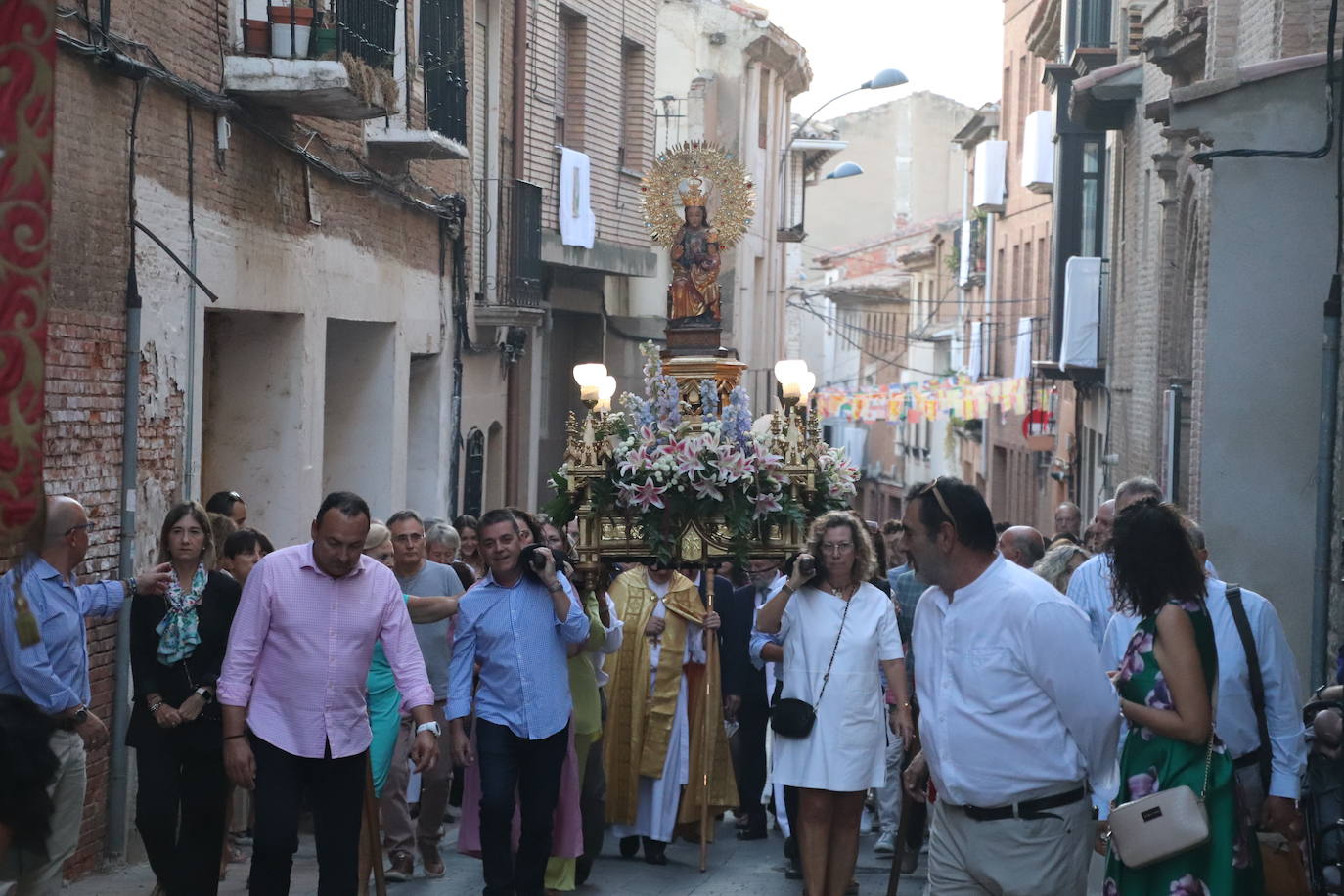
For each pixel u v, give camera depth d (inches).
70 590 308.8
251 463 569.6
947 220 2295.8
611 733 453.7
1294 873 282.4
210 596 348.8
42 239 209.3
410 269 716.7
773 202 1679.4
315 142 580.4
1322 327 488.7
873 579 438.6
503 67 848.9
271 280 540.4
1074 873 253.0
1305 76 485.1
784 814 494.3
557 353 1088.8
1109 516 450.9
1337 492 470.0
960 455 2116.1
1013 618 248.2
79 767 301.0
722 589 478.0
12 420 209.6
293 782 309.4
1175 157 839.1
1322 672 470.0
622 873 442.6
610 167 1042.1
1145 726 258.1
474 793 379.9
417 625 428.8
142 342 440.5
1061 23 1342.3
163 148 451.8
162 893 363.3
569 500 435.8
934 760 255.8
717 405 458.0
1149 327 930.1
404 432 713.6
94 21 405.7
